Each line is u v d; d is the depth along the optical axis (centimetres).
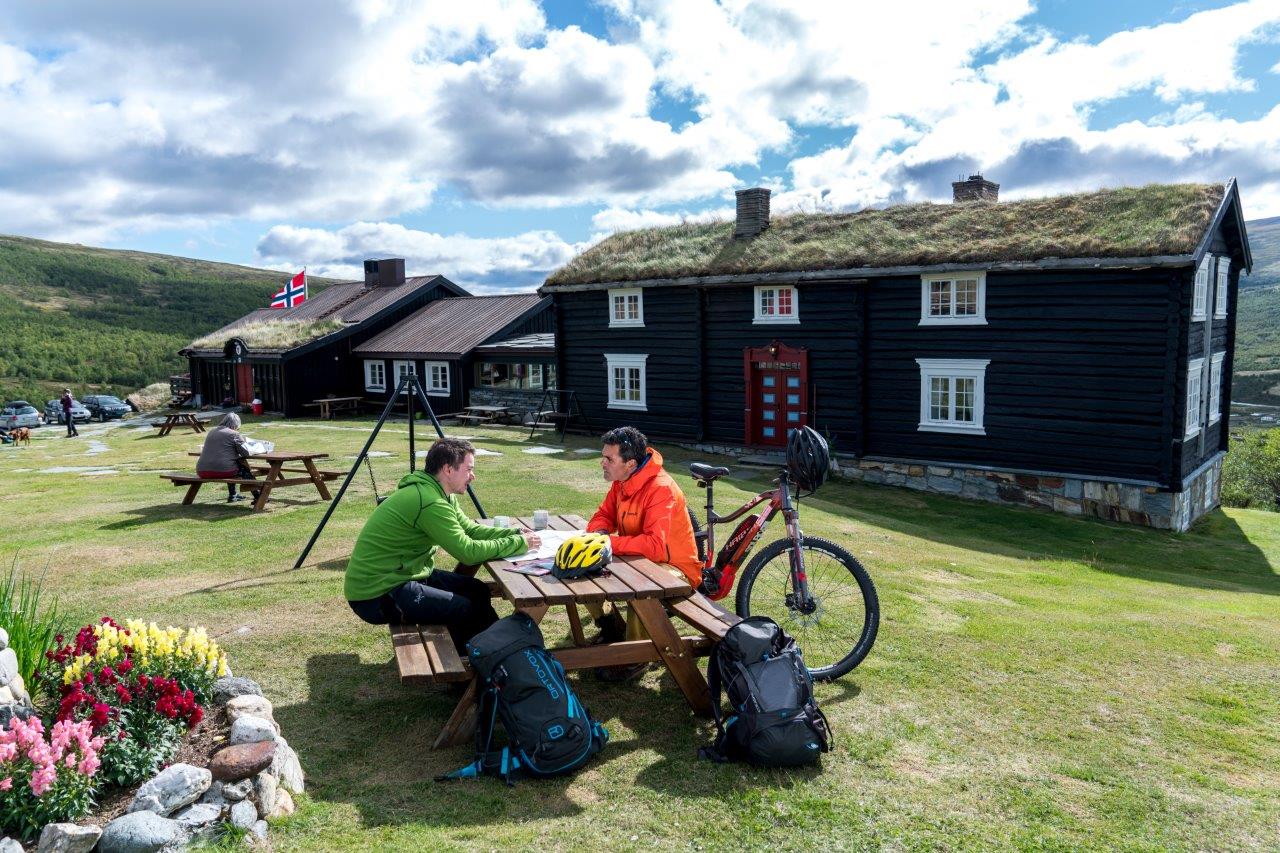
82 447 2445
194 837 347
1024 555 1246
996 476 1845
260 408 3434
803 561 560
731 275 2156
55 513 1175
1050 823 393
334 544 927
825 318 2061
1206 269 1808
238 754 379
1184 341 1614
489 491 1400
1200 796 423
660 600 488
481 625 523
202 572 810
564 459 1859
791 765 435
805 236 2228
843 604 723
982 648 634
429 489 505
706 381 2292
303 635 624
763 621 467
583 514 1198
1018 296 1784
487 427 2720
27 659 435
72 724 361
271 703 509
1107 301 1684
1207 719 523
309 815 383
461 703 460
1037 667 600
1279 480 3747
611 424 2511
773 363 2152
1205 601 984
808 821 387
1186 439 1708
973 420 1875
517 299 3512
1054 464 1773
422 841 364
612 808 396
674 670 488
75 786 353
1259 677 605
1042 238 1773
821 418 2097
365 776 426
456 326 3369
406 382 870
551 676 430
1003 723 503
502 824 381
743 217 2361
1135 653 645
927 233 1992
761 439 2216
